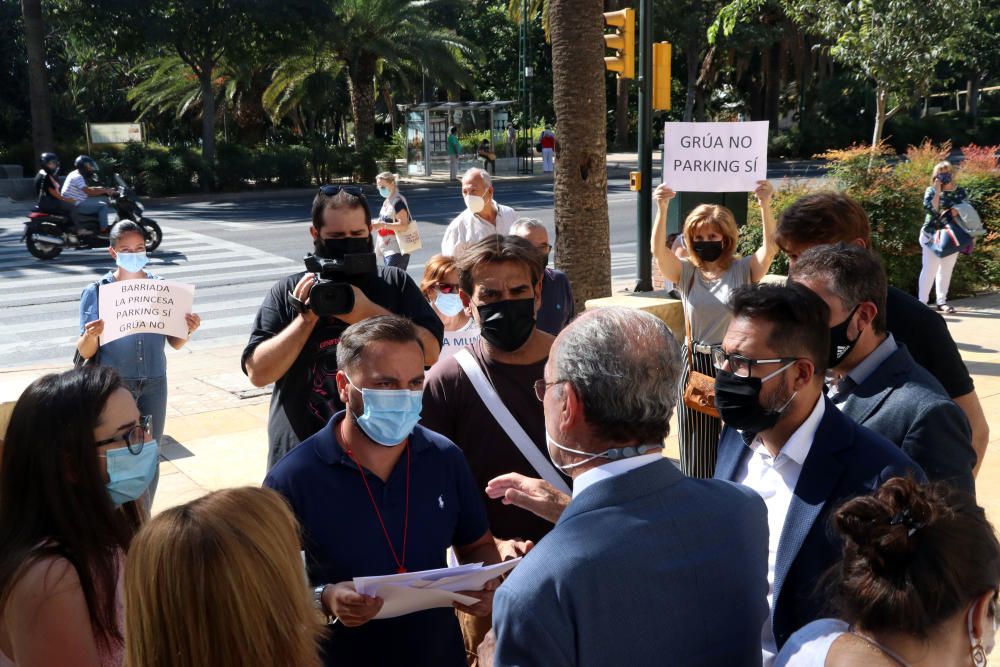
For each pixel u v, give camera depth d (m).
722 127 6.73
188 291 4.84
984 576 1.55
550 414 1.94
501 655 1.72
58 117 40.62
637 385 1.82
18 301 12.91
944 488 1.68
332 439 2.56
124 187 16.86
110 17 29.56
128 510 2.53
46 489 2.19
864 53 15.72
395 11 35.53
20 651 2.07
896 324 3.03
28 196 27.73
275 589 1.73
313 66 38.62
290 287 3.36
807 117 47.78
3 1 39.25
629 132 55.53
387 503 2.55
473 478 2.77
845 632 1.64
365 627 2.50
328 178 32.75
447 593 2.31
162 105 43.59
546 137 37.06
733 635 1.87
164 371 5.06
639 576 1.73
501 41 56.22
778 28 44.19
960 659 1.59
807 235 3.10
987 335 9.47
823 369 2.30
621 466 1.86
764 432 2.40
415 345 2.53
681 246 5.07
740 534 1.90
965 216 10.45
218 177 30.36
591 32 8.56
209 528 1.70
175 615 1.67
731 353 2.31
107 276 5.12
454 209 24.50
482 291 3.00
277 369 3.16
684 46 45.81
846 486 2.23
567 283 5.19
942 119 49.72
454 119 39.09
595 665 1.71
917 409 2.48
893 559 1.57
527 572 1.73
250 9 29.67
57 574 2.08
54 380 2.30
